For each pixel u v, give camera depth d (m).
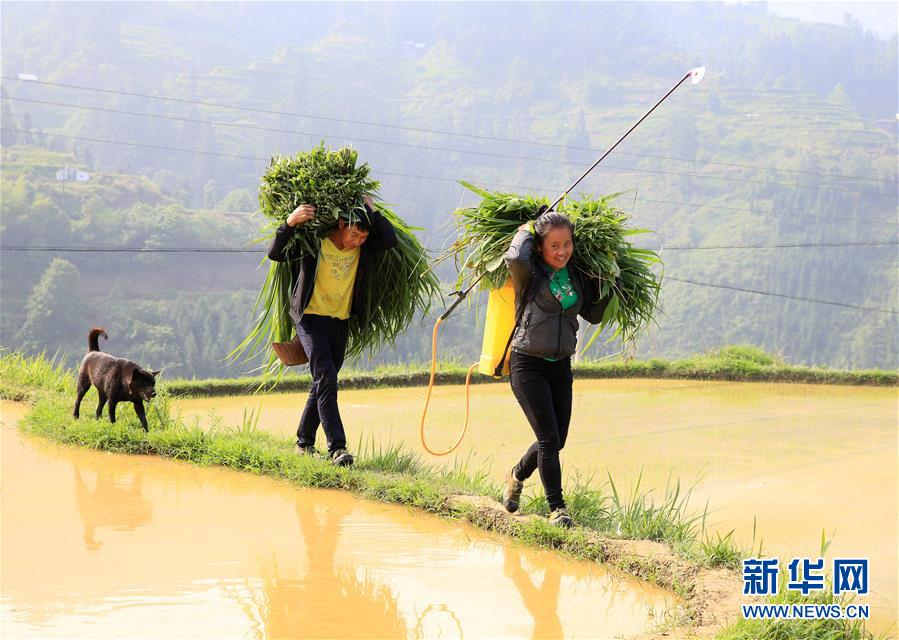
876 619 5.24
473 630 4.27
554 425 5.73
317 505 6.23
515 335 5.75
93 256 115.94
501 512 5.88
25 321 99.88
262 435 8.07
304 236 6.79
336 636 4.13
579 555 5.34
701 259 162.50
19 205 115.31
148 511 5.94
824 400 17.66
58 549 5.14
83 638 3.97
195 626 4.16
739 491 8.94
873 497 8.73
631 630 4.33
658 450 11.16
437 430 11.32
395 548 5.40
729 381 20.53
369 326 7.66
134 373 7.54
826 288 157.88
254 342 7.67
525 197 6.15
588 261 5.79
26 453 7.39
